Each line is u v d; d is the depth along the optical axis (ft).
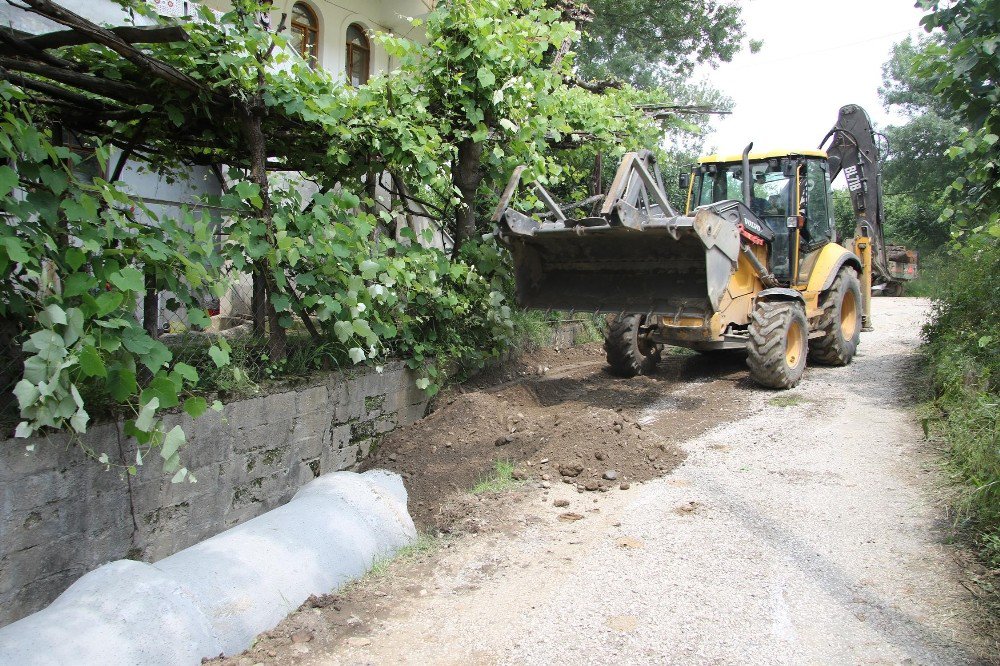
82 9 22.17
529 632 11.18
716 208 24.03
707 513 15.24
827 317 28.32
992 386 18.48
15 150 11.68
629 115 25.22
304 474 17.19
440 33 19.53
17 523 11.64
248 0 15.24
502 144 21.81
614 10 60.49
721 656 10.44
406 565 13.78
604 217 20.83
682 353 32.96
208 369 15.23
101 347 11.66
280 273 16.10
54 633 9.61
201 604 11.03
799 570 12.81
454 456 18.56
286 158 19.81
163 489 13.88
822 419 21.74
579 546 14.02
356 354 16.78
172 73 14.32
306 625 11.48
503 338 24.52
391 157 18.89
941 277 30.73
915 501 15.40
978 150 18.37
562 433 19.08
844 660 10.28
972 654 10.30
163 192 25.81
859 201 38.34
